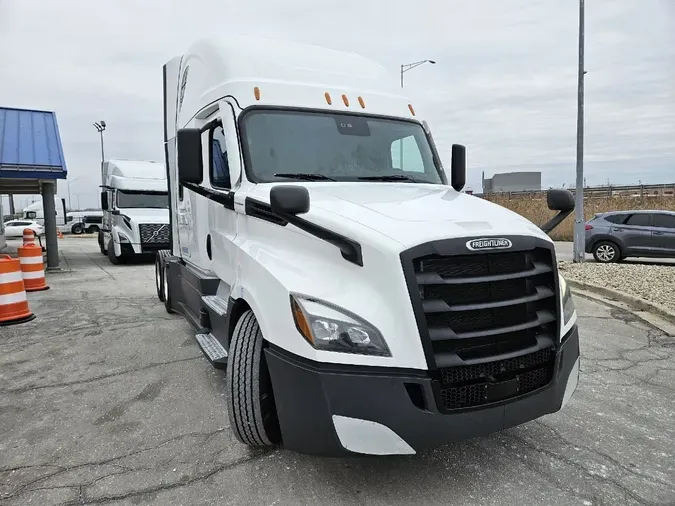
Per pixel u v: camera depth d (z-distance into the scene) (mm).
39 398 4469
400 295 2645
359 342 2623
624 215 14969
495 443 3582
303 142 4211
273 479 3113
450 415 2641
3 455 3451
